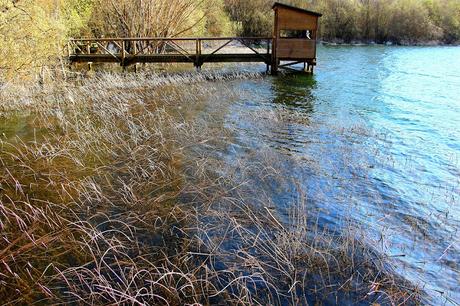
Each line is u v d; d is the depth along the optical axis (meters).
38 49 10.44
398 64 21.66
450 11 39.91
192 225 4.73
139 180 5.90
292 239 4.20
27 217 4.77
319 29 36.81
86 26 17.89
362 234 4.41
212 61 15.99
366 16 37.66
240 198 5.39
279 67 16.50
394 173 6.45
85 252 4.21
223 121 9.12
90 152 7.07
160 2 18.62
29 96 10.80
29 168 6.33
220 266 4.03
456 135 8.69
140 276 3.80
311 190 5.73
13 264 3.97
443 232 4.75
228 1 33.91
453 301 3.61
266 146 7.39
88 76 14.20
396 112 10.68
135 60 15.53
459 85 15.03
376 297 3.63
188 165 6.50
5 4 9.23
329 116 9.93
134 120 9.12
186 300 3.56
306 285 3.78
